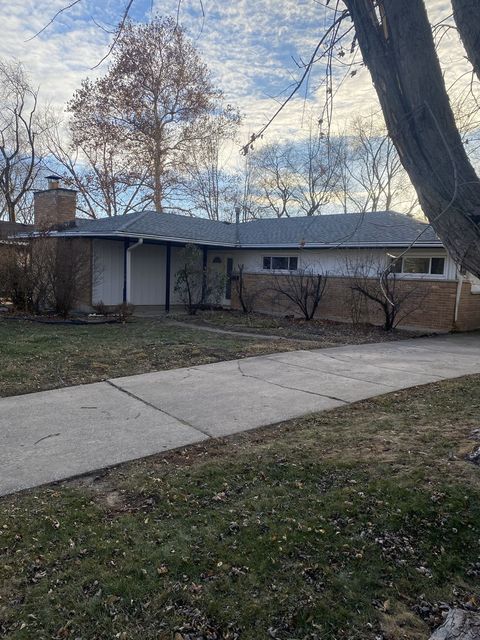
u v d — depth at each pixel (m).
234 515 2.94
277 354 8.70
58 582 2.31
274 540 2.66
